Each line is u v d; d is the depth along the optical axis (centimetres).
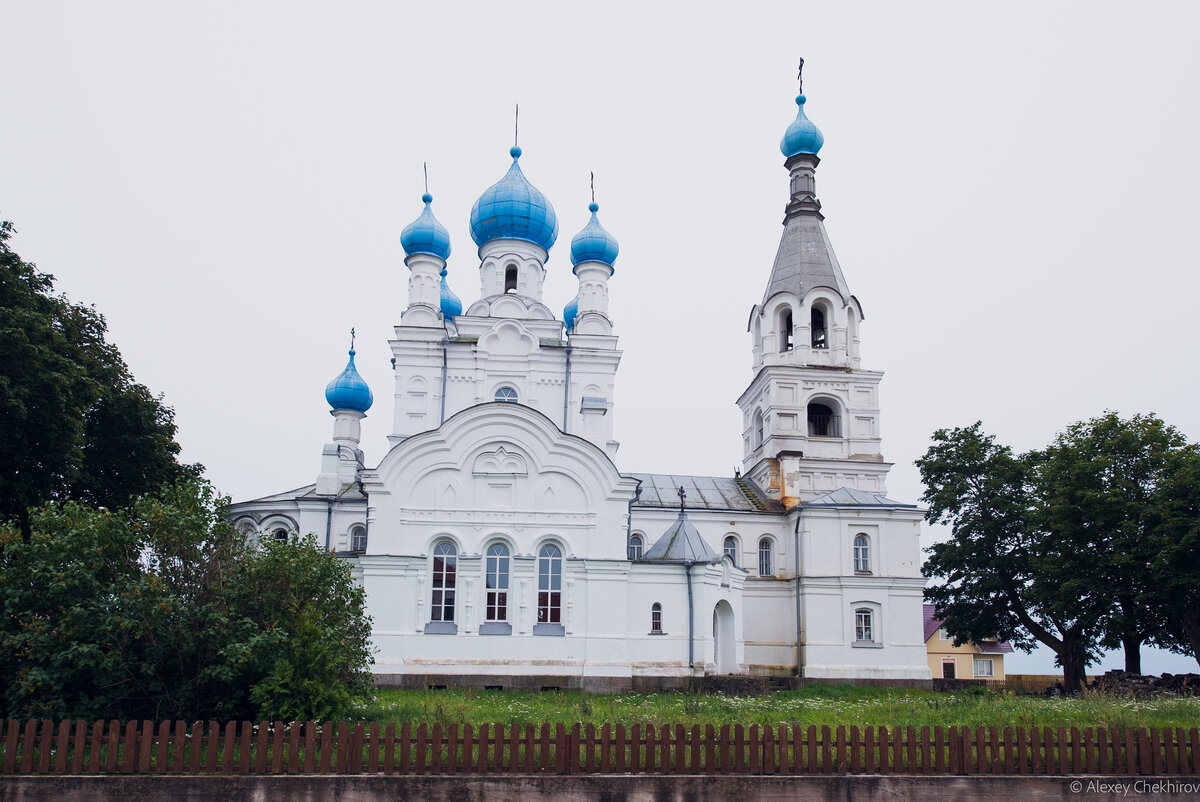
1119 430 4775
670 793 1852
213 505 2459
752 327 6278
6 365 3127
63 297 3734
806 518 5231
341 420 5809
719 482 5909
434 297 5328
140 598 2172
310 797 1794
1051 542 4819
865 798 1883
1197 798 1923
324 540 5025
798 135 6375
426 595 4216
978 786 1905
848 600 5128
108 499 3834
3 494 3294
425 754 1856
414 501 4300
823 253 6081
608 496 4359
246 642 2200
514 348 5191
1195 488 4288
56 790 1759
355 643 2592
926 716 2766
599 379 5188
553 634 4216
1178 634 4703
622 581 4278
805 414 5747
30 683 2083
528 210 5569
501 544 4325
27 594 2164
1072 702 3200
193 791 1781
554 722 2459
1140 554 4378
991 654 8206
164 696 2214
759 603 5284
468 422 4359
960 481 5488
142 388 3966
